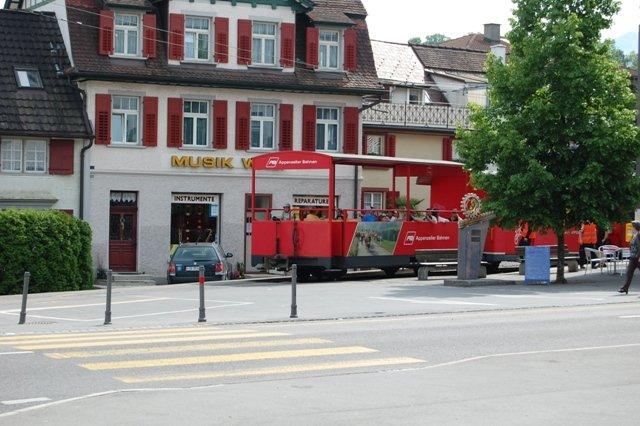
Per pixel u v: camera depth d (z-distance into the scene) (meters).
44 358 16.17
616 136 34.41
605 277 37.66
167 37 46.53
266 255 39.59
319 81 49.47
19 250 36.91
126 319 24.55
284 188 48.97
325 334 19.69
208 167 47.09
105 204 45.06
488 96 36.28
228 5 47.62
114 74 44.81
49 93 44.88
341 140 50.19
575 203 34.81
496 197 35.59
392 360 16.33
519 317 23.23
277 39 48.78
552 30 34.59
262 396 13.12
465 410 12.28
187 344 17.98
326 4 51.00
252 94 48.09
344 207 50.47
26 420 11.48
